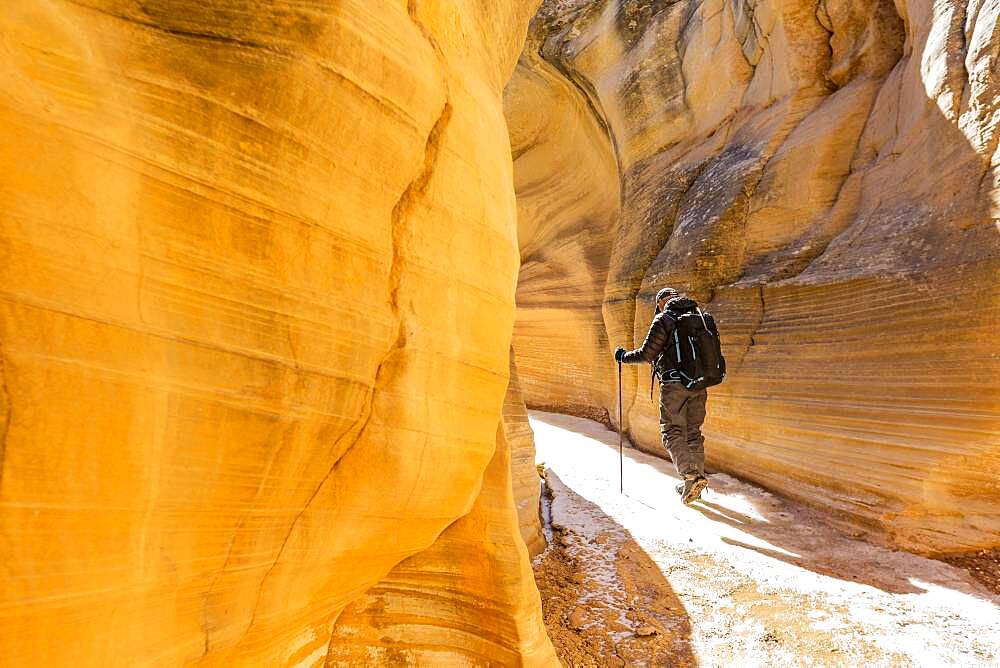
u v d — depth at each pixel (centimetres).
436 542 206
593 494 485
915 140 494
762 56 712
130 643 99
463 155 167
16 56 80
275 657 152
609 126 945
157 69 97
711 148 761
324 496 135
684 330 485
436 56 155
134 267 93
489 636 201
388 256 141
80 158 86
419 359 152
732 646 268
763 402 528
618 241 852
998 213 396
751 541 397
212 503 109
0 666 81
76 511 87
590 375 908
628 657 255
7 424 80
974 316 389
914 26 538
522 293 1094
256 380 111
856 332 465
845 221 550
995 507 370
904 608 304
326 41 114
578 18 980
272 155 111
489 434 187
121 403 91
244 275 108
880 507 410
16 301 79
